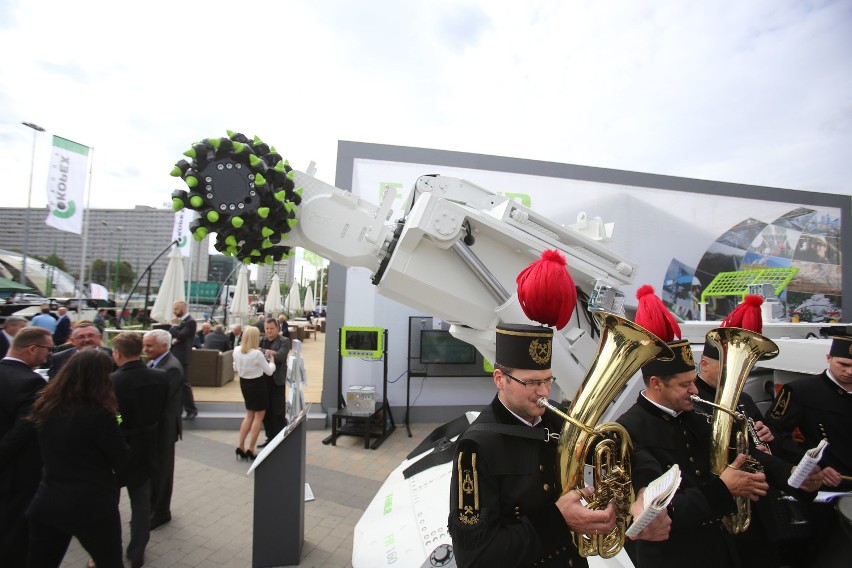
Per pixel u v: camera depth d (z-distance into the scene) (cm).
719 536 187
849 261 868
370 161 705
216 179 255
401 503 266
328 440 604
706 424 204
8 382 276
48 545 246
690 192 804
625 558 212
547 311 149
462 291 288
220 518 389
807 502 226
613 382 144
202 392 803
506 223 293
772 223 836
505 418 150
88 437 243
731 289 545
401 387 702
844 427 254
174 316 691
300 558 326
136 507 314
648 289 207
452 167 721
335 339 693
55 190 1290
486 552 126
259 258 281
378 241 295
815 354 304
